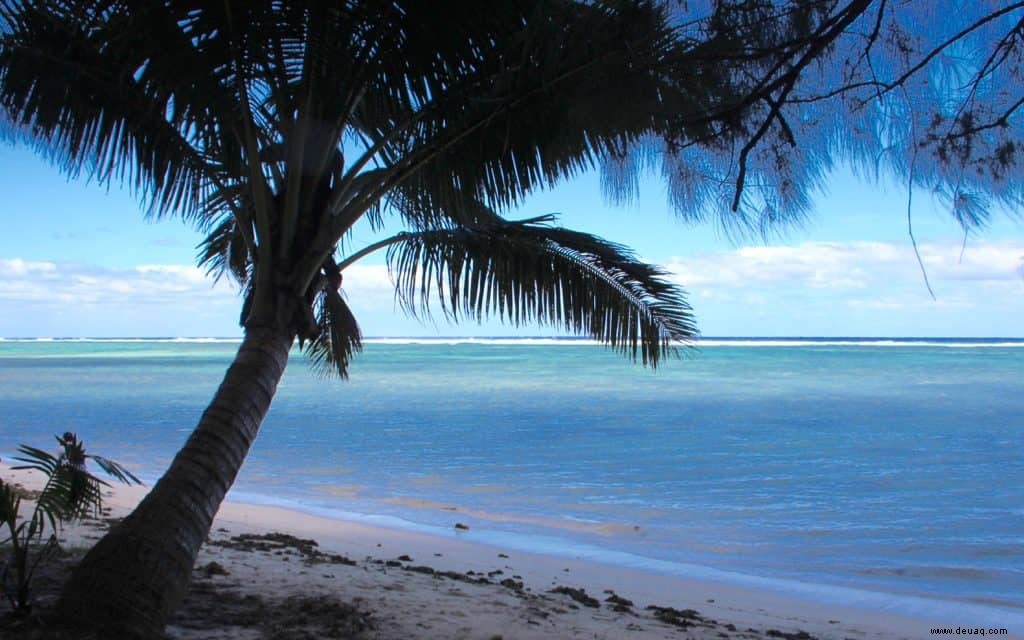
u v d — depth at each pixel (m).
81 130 4.68
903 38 2.52
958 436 22.23
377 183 5.04
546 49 3.92
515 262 5.74
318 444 20.78
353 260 5.48
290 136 4.81
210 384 46.12
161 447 19.77
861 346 162.75
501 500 13.62
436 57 4.63
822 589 8.45
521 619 5.81
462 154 4.84
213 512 4.33
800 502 13.43
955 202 2.54
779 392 39.50
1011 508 12.84
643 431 23.53
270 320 4.72
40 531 4.32
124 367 71.56
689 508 12.95
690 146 2.98
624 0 3.30
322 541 9.85
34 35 4.38
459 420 26.62
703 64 2.93
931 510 12.73
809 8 2.70
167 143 4.84
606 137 3.35
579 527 11.58
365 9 4.53
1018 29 2.38
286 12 4.53
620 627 5.96
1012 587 8.60
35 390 40.97
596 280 5.78
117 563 3.95
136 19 4.25
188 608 5.13
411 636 5.01
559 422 26.03
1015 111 2.46
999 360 82.75
